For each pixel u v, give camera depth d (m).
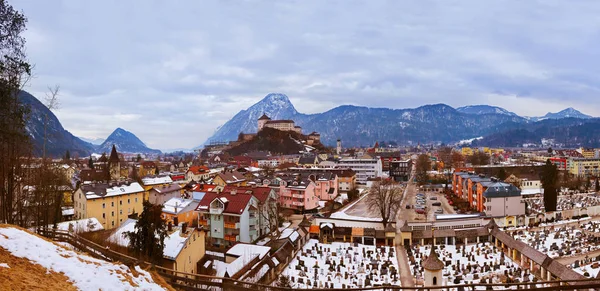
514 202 105.44
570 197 144.50
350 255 79.81
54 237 50.06
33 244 25.88
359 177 199.38
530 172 184.50
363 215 114.75
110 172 165.62
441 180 187.00
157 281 28.08
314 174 146.25
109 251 40.75
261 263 63.16
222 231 86.31
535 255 67.50
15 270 21.59
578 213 113.81
